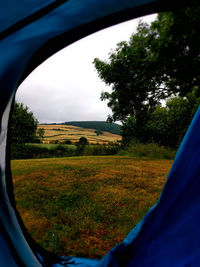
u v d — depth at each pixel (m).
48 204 3.08
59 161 8.90
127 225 2.35
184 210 1.03
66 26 0.92
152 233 1.11
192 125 1.04
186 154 1.04
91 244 1.96
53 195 3.53
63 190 3.85
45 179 4.83
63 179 4.85
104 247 1.91
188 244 1.00
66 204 3.08
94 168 6.43
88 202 3.16
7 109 0.98
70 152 16.22
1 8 0.94
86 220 2.48
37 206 2.99
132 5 0.87
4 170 1.03
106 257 1.22
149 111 7.88
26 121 20.86
